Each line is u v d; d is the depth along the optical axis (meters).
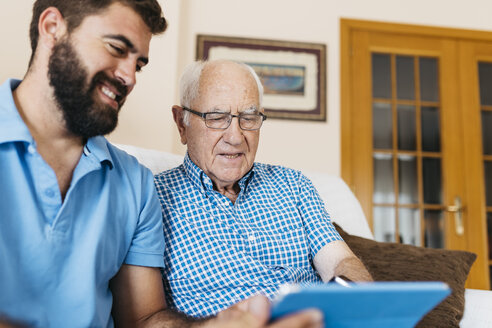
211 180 1.36
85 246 0.91
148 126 2.77
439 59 3.53
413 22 3.48
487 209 3.46
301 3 3.36
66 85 0.86
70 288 0.88
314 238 1.37
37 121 0.89
